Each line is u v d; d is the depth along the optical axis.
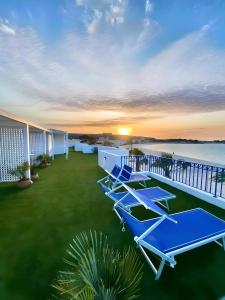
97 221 3.45
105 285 1.20
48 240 2.82
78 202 4.49
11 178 6.87
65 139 20.17
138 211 3.94
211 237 2.28
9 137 6.75
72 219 3.54
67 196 4.95
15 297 1.83
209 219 2.75
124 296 1.19
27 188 5.75
